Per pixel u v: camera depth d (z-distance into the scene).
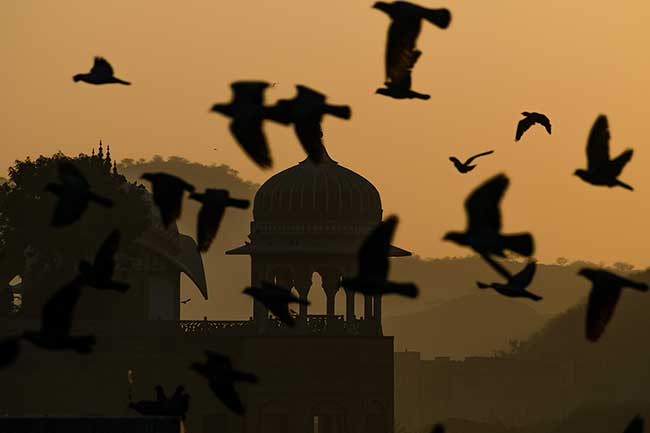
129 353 94.06
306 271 92.31
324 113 22.66
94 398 93.75
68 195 23.77
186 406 53.22
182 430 54.25
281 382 91.56
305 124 22.61
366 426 92.12
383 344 92.50
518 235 21.30
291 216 92.62
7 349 21.91
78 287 23.19
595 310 21.94
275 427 91.88
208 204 25.34
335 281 93.44
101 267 24.98
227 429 92.69
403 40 22.02
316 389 91.62
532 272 26.41
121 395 93.81
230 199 25.38
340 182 92.81
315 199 92.44
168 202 25.31
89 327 94.00
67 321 22.98
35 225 96.38
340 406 91.88
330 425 96.31
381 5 22.09
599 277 21.95
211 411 93.06
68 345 22.91
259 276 93.12
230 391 26.22
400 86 22.88
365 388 92.00
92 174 96.94
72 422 52.84
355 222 92.75
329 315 93.12
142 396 93.75
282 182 92.94
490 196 21.45
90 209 96.19
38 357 93.19
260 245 92.81
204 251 25.34
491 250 21.11
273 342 91.69
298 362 91.75
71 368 93.56
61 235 96.12
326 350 91.88
